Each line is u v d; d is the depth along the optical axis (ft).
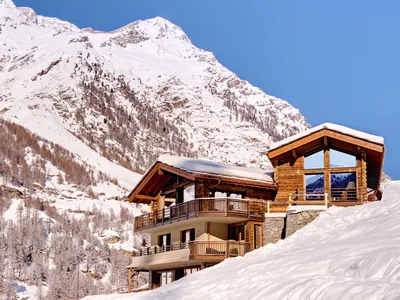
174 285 66.28
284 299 41.65
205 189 113.80
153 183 130.72
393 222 62.18
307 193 115.34
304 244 75.00
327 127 112.27
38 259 304.91
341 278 41.09
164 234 129.90
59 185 522.88
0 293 264.31
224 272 65.36
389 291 34.35
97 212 442.91
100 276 313.53
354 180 116.57
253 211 113.19
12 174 492.13
